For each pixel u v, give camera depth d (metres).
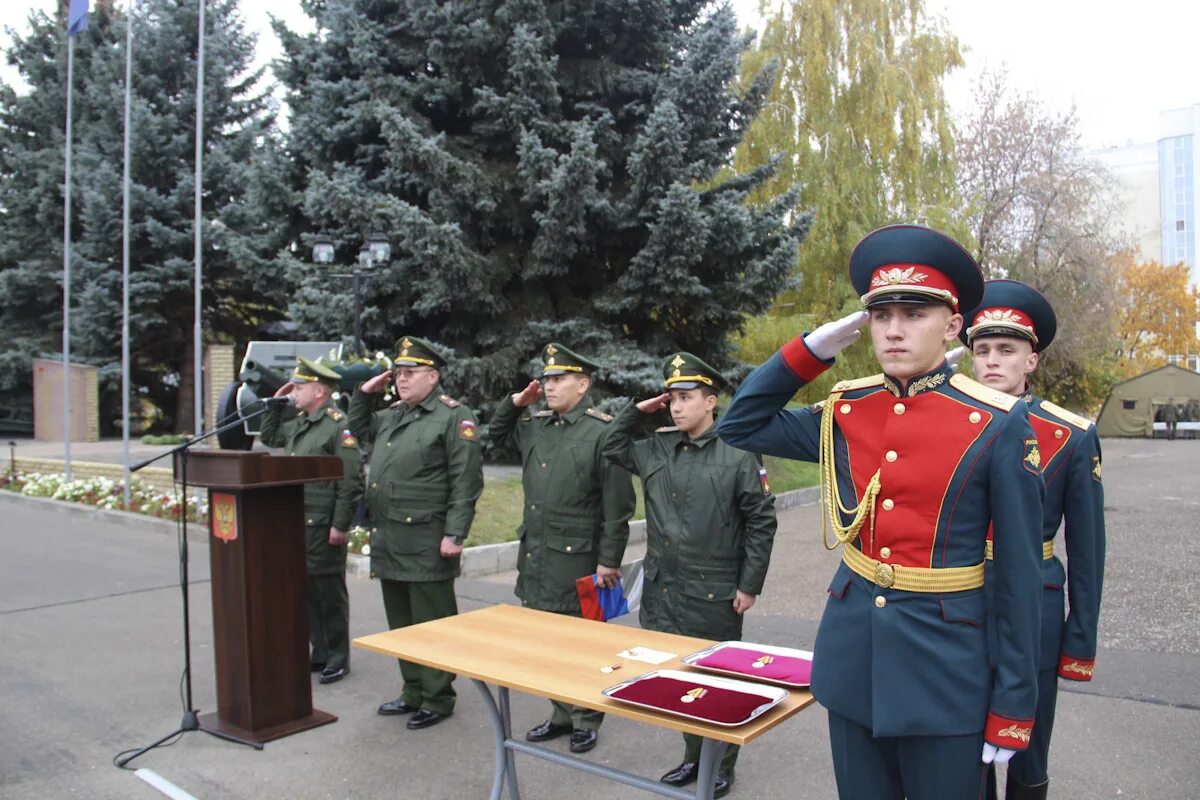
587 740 4.33
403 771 4.11
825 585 7.84
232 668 4.58
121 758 4.23
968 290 2.25
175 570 8.60
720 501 3.86
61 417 21.92
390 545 4.85
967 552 2.16
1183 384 32.41
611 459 4.29
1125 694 4.85
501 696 3.61
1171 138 72.44
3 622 6.78
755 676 2.87
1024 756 3.08
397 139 12.17
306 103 14.20
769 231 13.50
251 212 15.19
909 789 2.18
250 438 9.54
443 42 12.99
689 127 12.96
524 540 4.72
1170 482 15.24
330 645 5.50
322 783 3.99
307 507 5.46
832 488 2.36
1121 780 3.85
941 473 2.16
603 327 13.45
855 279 2.37
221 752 4.32
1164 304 45.25
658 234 12.17
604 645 3.35
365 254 11.78
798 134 18.56
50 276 21.59
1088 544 3.05
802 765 4.12
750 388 2.51
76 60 23.95
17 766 4.19
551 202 12.08
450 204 12.72
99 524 11.31
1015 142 25.52
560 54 13.99
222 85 22.56
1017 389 3.31
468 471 4.79
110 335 21.17
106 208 20.55
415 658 3.20
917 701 2.11
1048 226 25.58
